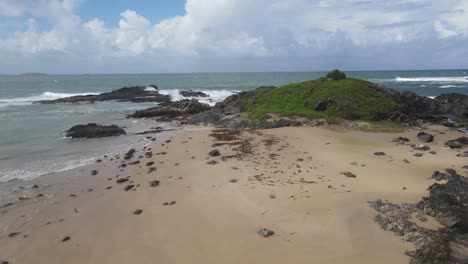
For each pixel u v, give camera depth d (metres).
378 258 9.79
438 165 18.70
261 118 33.78
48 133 30.22
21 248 11.06
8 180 17.55
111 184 16.92
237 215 12.80
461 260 9.80
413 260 9.65
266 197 14.32
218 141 26.14
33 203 14.60
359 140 25.66
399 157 20.45
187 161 20.62
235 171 18.09
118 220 12.89
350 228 11.48
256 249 10.48
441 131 29.62
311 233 11.27
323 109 35.06
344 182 15.98
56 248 11.05
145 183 16.92
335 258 9.86
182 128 33.25
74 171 19.05
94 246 11.12
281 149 22.84
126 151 23.77
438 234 10.92
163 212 13.41
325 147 23.22
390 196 14.21
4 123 35.38
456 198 12.82
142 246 11.02
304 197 14.20
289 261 9.82
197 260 10.09
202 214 13.05
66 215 13.43
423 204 12.84
